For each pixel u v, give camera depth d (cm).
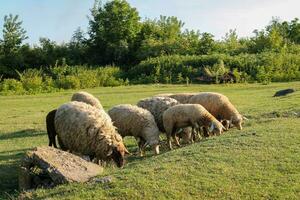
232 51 6028
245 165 1097
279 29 6631
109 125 1352
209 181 999
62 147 1402
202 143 1355
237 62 4844
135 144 1712
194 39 6569
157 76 5028
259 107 2203
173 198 930
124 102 3164
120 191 955
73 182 1052
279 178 1017
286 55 4972
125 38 6819
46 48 6806
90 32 6956
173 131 1609
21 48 6719
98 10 6938
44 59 6669
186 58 5259
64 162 1134
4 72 6438
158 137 1526
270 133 1395
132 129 1530
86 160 1209
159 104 1689
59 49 6831
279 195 938
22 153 1642
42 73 5766
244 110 2155
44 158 1123
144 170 1073
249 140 1315
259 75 4409
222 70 4478
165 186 974
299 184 986
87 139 1318
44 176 1124
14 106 3344
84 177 1080
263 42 5906
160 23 7150
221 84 4316
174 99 1753
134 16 6881
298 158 1136
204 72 4684
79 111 1353
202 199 927
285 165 1091
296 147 1227
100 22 6850
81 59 6800
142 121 1520
